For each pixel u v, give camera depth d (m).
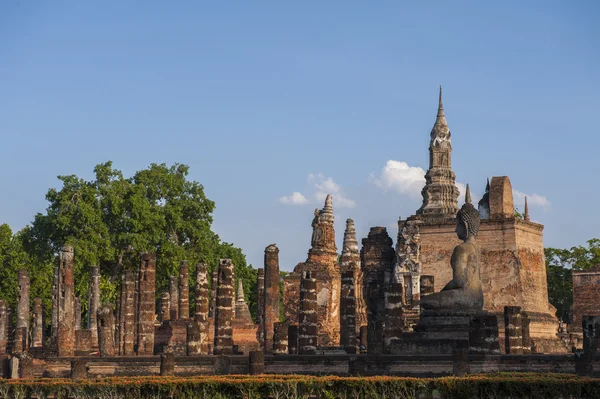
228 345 47.50
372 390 31.44
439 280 58.94
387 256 64.62
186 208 86.00
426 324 42.69
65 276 53.28
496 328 38.41
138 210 80.12
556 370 36.31
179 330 59.94
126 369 44.06
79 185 82.19
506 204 57.94
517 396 29.61
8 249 84.94
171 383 33.75
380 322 45.06
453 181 64.75
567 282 90.19
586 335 34.94
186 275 66.75
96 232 79.44
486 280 57.00
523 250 57.31
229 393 33.09
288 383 32.31
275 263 58.50
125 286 58.78
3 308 62.56
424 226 59.91
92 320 61.69
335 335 69.06
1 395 36.75
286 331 48.19
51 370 47.91
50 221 79.44
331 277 70.19
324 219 72.88
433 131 65.38
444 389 30.28
